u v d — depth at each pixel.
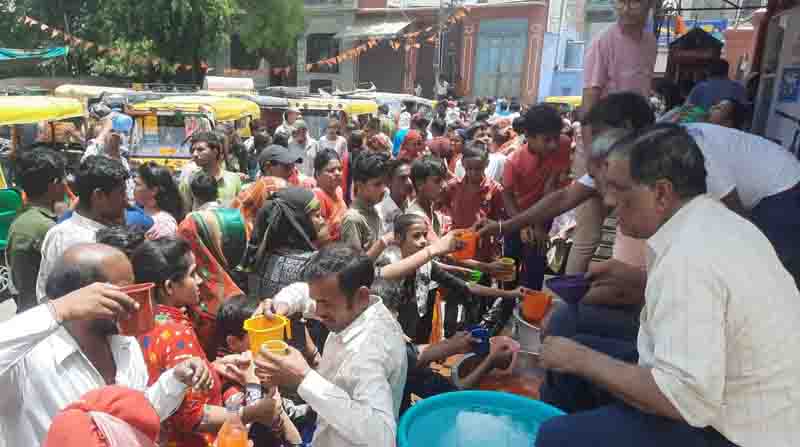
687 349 1.42
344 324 1.94
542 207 3.44
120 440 1.25
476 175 4.64
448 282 3.60
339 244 1.97
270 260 3.22
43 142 8.12
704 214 1.52
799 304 1.50
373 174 3.76
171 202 4.28
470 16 26.25
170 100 8.62
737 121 3.80
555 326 2.39
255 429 2.47
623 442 1.63
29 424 1.63
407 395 2.66
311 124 12.30
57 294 1.70
